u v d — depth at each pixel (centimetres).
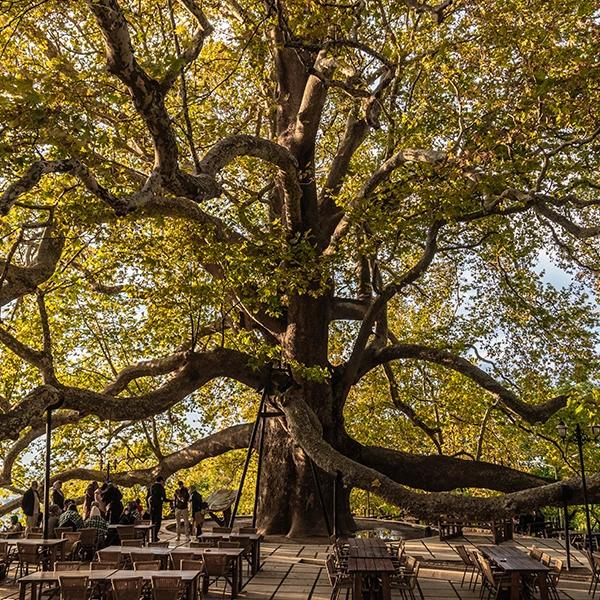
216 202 2714
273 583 1736
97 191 1248
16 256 2462
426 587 1733
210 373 2556
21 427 1938
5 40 1925
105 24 1183
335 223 2812
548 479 2800
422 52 2161
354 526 2712
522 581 1486
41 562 1659
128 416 2286
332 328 3738
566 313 3050
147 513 2584
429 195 2017
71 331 3059
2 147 1326
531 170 1848
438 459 2828
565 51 1764
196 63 2355
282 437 2769
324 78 2125
